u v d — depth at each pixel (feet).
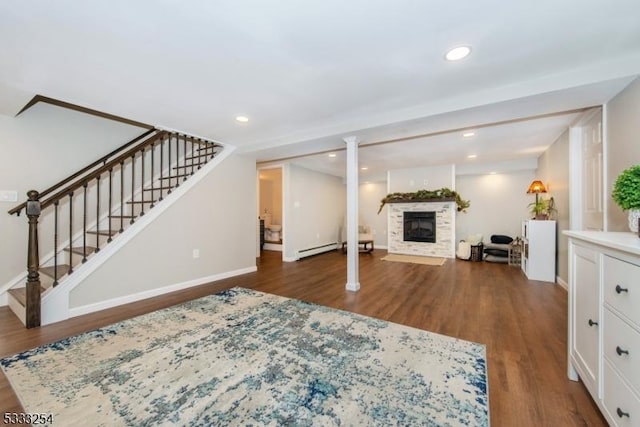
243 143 14.70
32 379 5.79
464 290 12.40
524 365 6.40
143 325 8.48
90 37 5.79
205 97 8.87
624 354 3.96
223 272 14.67
